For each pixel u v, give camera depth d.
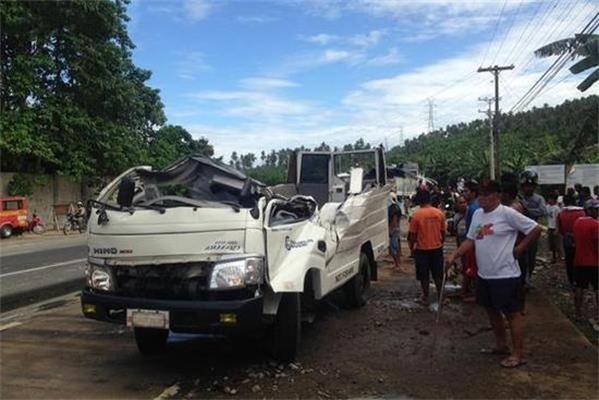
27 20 27.53
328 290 6.91
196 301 5.30
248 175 5.99
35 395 5.24
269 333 6.20
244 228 5.38
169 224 5.43
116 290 5.66
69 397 5.19
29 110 27.59
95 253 5.73
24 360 6.29
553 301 9.16
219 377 5.66
